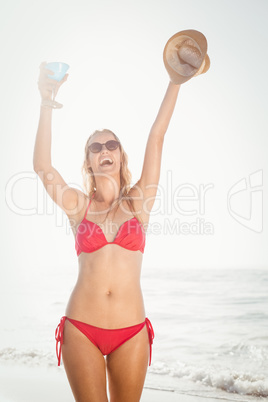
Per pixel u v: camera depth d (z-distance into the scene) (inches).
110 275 88.2
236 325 222.2
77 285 90.2
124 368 85.0
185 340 209.5
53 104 89.5
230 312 240.8
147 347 88.0
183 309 254.2
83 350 84.4
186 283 304.0
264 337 205.3
